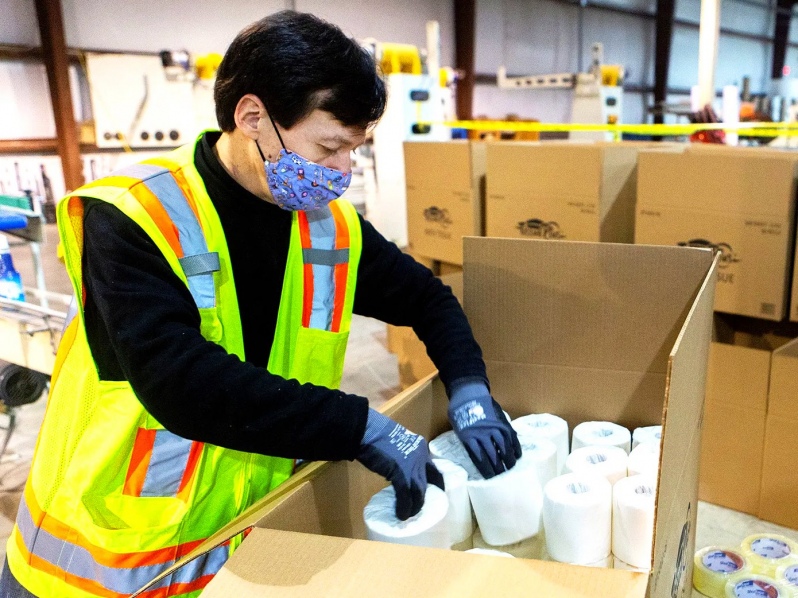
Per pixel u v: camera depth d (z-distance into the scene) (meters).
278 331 0.93
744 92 5.74
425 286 1.08
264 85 0.75
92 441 0.82
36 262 2.34
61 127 3.86
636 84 8.89
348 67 0.75
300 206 0.86
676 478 0.72
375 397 2.92
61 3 3.79
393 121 3.95
